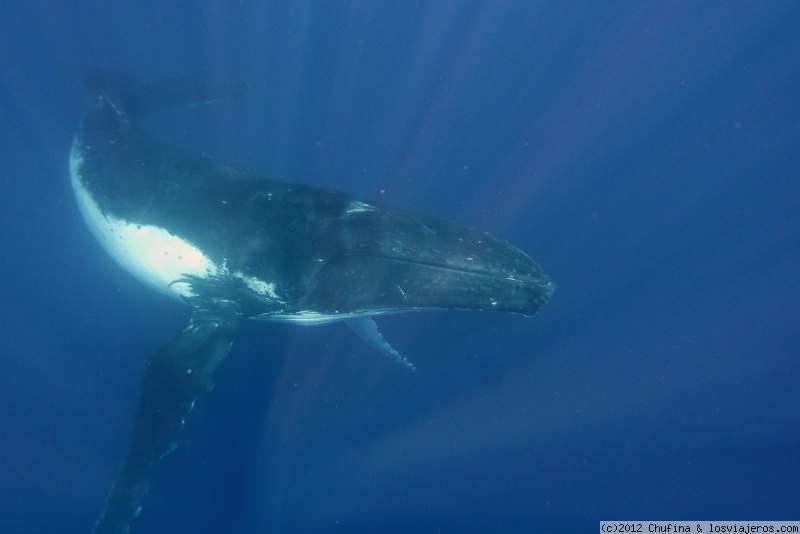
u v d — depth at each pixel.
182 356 6.88
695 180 16.52
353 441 10.05
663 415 11.22
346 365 10.59
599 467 10.43
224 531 8.91
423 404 10.62
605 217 14.70
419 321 11.63
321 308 7.34
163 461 9.19
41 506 9.27
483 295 7.04
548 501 9.94
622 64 21.25
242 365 10.04
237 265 7.61
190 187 8.20
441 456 10.25
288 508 9.26
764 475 10.45
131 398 10.38
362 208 7.77
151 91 12.02
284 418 9.83
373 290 7.12
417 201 13.98
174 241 7.93
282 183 8.31
